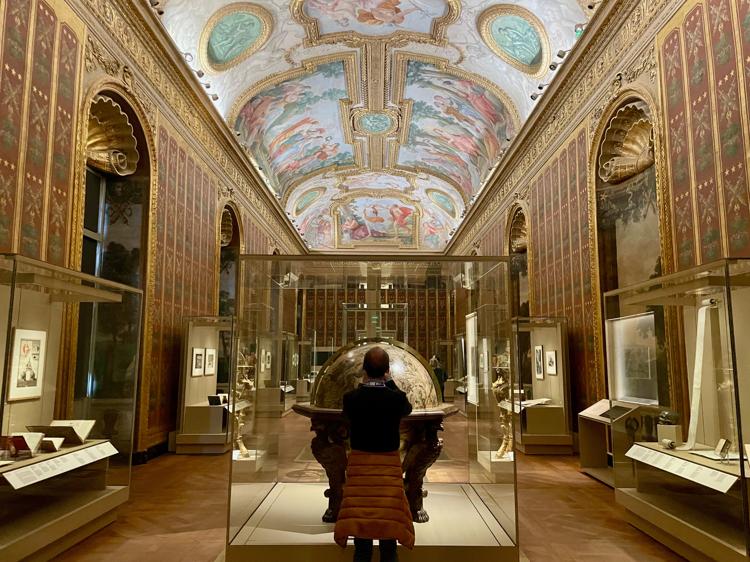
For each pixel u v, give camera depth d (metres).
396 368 4.96
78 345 5.92
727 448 4.32
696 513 4.63
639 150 9.31
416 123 20.08
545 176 12.93
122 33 8.76
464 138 19.92
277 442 6.21
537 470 8.59
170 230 10.66
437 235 31.22
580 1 10.38
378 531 3.78
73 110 7.29
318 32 14.15
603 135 9.62
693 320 4.90
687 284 4.80
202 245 12.72
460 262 5.03
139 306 6.04
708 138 6.50
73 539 4.95
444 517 5.04
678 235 7.13
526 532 5.50
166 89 10.53
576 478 8.00
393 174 25.56
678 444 5.14
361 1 12.98
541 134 13.23
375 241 31.34
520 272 16.59
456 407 5.43
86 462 5.14
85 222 9.10
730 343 4.09
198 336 10.59
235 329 4.63
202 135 12.73
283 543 4.42
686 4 7.03
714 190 6.35
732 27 6.09
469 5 12.59
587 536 5.37
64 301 5.44
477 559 4.35
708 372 4.65
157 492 7.03
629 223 9.45
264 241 20.20
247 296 4.86
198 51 12.14
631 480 5.89
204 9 11.49
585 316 10.30
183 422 10.08
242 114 16.25
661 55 7.63
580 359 10.48
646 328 5.71
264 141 19.03
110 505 5.46
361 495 3.88
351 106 18.70
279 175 22.50
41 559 4.49
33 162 6.38
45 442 4.95
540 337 10.68
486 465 5.48
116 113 9.01
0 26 5.84
